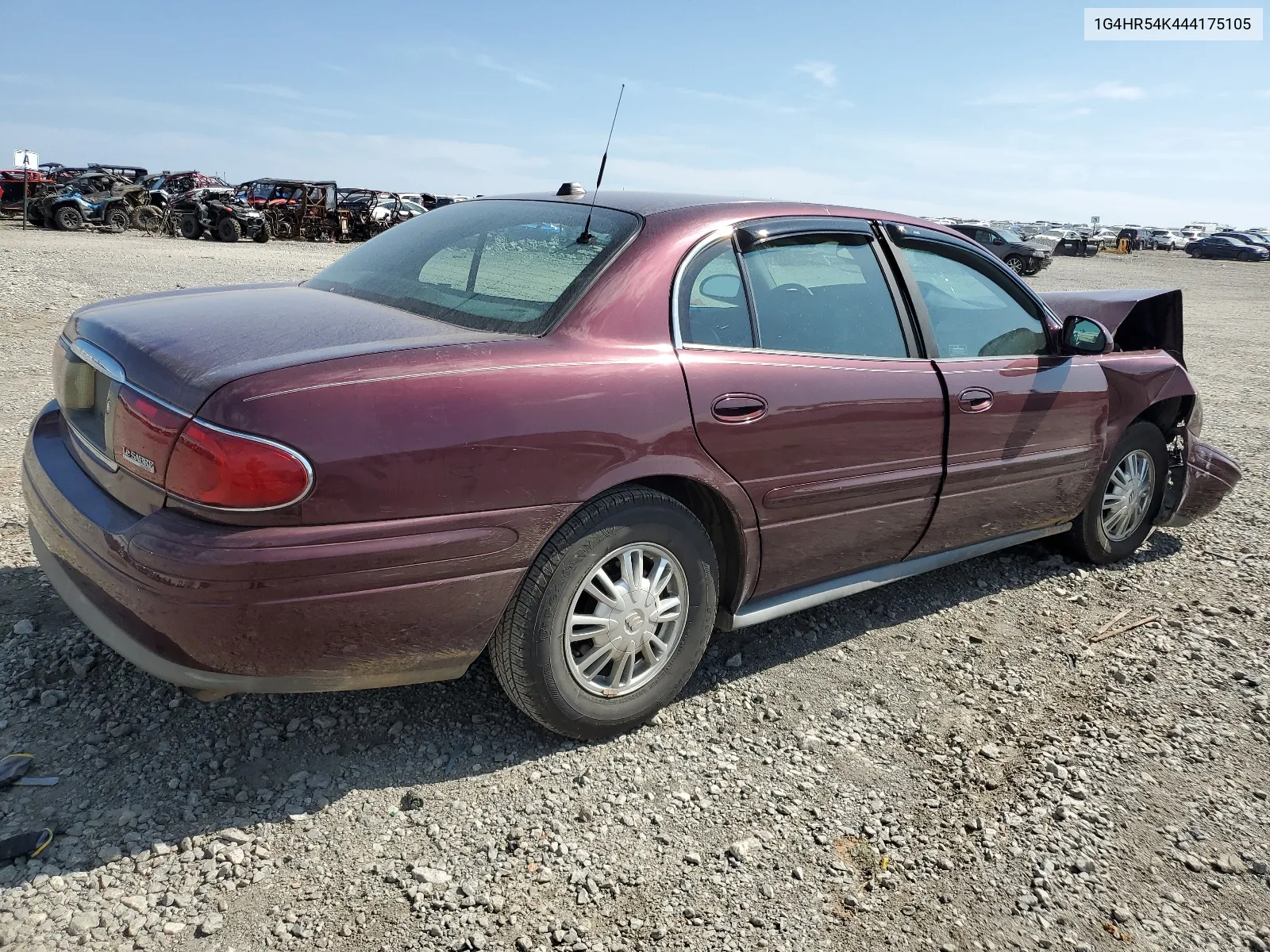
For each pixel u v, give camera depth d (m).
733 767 2.67
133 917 1.97
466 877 2.17
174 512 2.11
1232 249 53.03
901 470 3.22
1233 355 13.37
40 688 2.73
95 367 2.45
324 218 28.61
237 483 2.01
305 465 2.04
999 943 2.09
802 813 2.49
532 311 2.56
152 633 2.11
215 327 2.43
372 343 2.30
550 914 2.08
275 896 2.06
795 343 2.98
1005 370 3.57
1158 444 4.44
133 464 2.20
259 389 2.04
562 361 2.41
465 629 2.35
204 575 2.01
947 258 3.62
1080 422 3.92
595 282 2.59
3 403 6.01
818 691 3.13
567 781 2.55
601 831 2.36
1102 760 2.81
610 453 2.46
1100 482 4.20
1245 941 2.14
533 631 2.45
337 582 2.12
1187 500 4.57
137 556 2.07
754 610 3.05
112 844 2.16
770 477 2.84
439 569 2.24
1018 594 4.05
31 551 3.64
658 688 2.79
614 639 2.62
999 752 2.83
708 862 2.28
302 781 2.46
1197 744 2.93
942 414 3.31
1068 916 2.19
